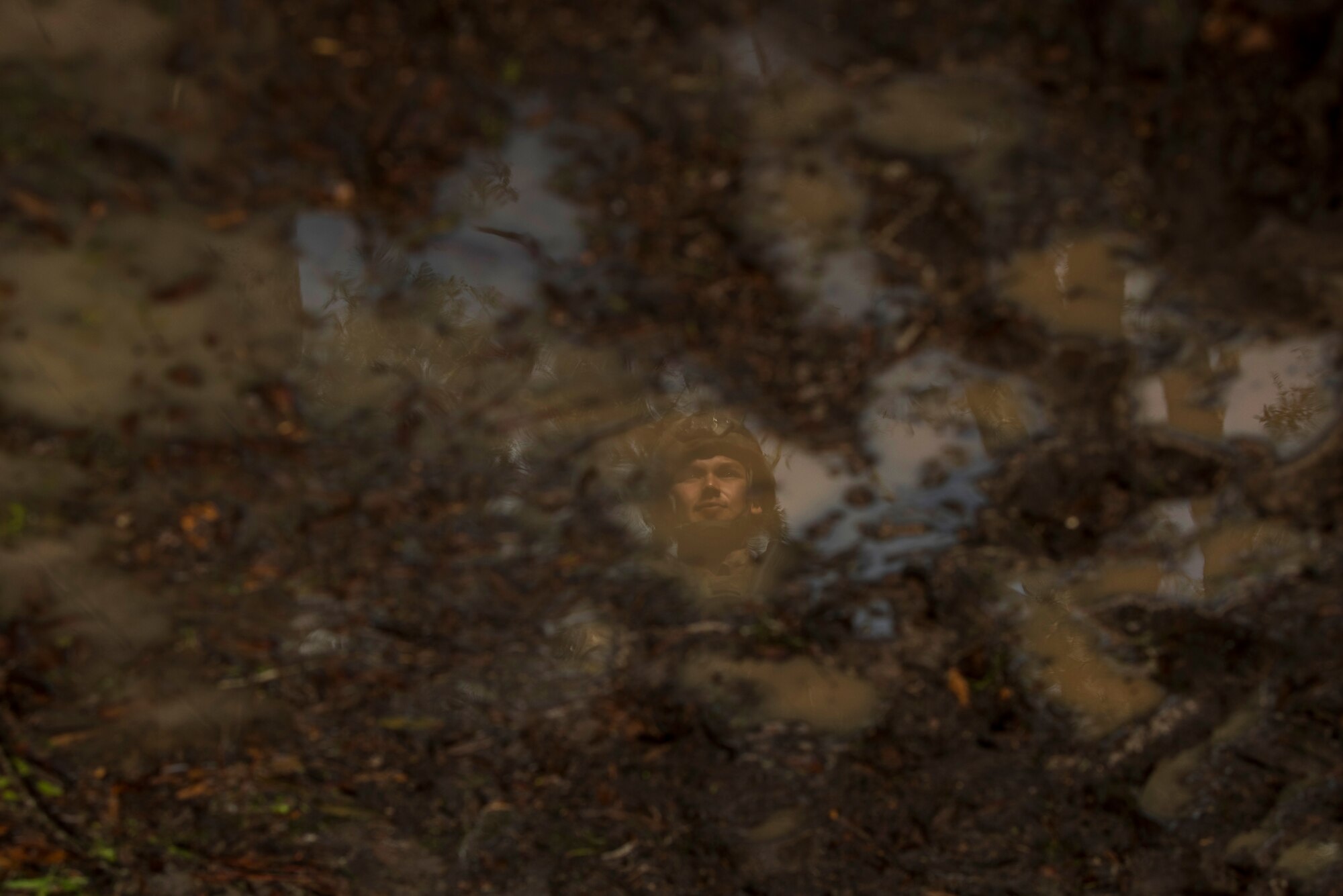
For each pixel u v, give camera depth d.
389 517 8.26
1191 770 8.48
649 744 8.48
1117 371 8.14
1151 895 8.54
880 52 7.97
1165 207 8.01
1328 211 7.93
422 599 8.34
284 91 7.99
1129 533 8.26
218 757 8.46
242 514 8.25
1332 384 8.11
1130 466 8.21
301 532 8.27
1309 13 7.86
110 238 8.08
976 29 7.95
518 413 8.20
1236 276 8.02
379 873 8.62
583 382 8.20
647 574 8.35
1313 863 8.52
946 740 8.47
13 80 7.99
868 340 8.14
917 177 8.04
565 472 8.26
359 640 8.37
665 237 8.08
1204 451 8.19
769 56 7.98
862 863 8.59
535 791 8.52
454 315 8.16
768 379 8.19
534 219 8.09
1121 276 8.09
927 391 8.20
